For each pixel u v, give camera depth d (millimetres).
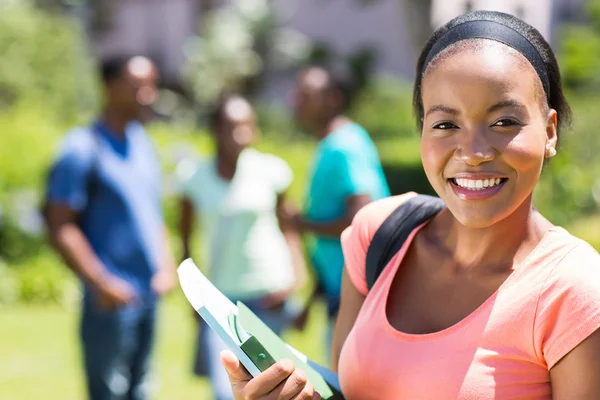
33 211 8969
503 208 1607
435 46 1713
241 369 1700
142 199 4520
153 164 4676
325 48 19734
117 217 4410
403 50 20094
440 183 1679
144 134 4715
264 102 19656
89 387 4434
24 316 8141
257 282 4645
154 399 5742
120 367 4449
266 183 4770
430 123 1667
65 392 6004
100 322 4371
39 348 7082
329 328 4336
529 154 1588
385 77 19422
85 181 4336
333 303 4312
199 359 4527
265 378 1635
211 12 22766
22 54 13922
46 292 8547
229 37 20047
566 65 13086
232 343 1673
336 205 4281
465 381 1606
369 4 18891
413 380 1668
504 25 1645
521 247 1677
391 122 14922
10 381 6211
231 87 19859
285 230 4891
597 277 1546
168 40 23609
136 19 23719
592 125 9438
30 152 9375
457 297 1720
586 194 8812
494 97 1579
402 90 17531
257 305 4656
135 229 4453
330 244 4320
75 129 4438
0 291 8500
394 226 1879
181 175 4949
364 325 1812
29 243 8945
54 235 4301
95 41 22516
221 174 4754
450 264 1756
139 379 4602
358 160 4273
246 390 1650
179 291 8617
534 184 1628
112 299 4328
